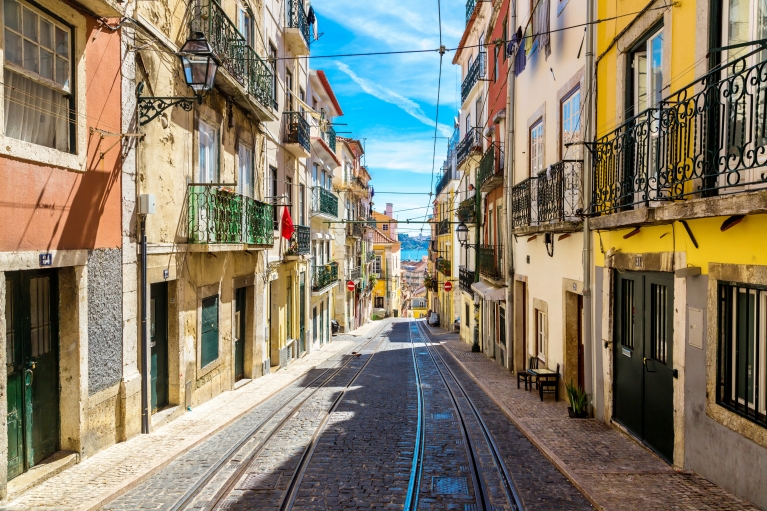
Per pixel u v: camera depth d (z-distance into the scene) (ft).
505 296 52.49
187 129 31.96
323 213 78.89
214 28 33.91
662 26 22.85
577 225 31.27
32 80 19.06
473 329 79.36
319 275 78.13
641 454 22.48
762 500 15.58
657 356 22.74
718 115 16.29
